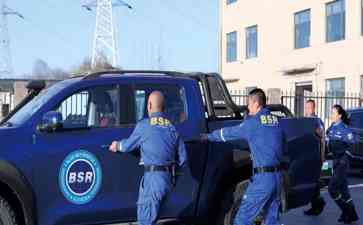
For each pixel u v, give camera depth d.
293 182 7.45
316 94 27.20
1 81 15.55
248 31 35.62
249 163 7.24
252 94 6.85
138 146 6.27
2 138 6.07
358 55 26.64
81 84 6.54
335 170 9.05
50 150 6.20
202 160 7.01
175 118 6.96
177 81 7.05
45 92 6.83
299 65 30.55
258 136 6.65
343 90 27.55
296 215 9.66
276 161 6.70
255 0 34.75
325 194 11.84
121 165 6.52
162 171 6.20
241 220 6.75
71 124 6.42
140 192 6.28
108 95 6.66
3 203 6.13
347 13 27.31
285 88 31.77
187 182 6.92
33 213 6.14
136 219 6.68
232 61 37.41
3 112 15.02
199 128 7.03
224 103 7.80
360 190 12.39
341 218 9.09
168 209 6.84
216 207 7.25
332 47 28.28
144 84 6.85
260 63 34.12
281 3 32.19
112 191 6.49
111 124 6.61
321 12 29.08
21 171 6.07
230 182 7.31
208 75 7.73
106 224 6.59
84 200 6.35
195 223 7.39
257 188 6.65
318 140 7.88
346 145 9.09
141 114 6.77
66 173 6.27
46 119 6.09
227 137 6.72
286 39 31.75
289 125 7.54
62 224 6.29
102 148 6.43
